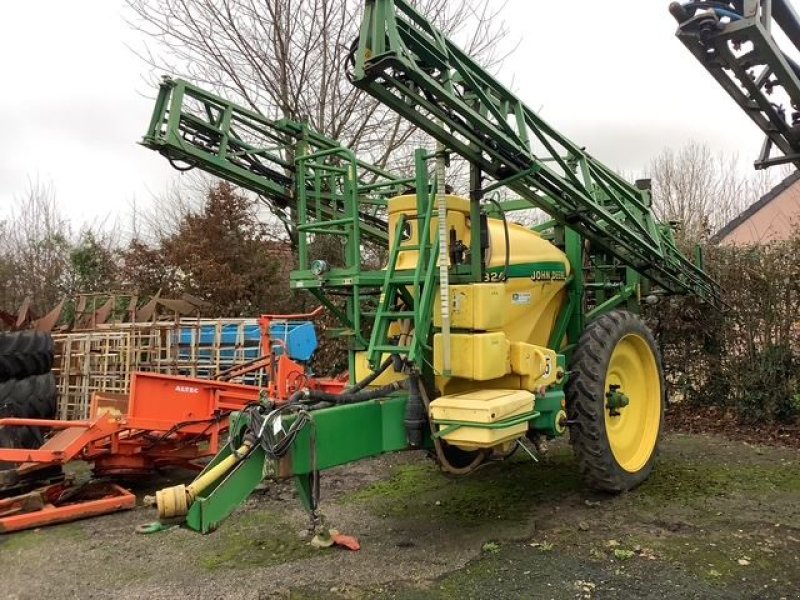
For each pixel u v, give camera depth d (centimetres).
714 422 727
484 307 401
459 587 345
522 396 400
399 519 455
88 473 616
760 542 392
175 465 575
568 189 452
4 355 584
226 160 547
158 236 2025
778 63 342
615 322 502
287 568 378
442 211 391
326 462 366
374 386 456
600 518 441
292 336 852
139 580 369
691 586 337
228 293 1142
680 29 349
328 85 1102
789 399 694
